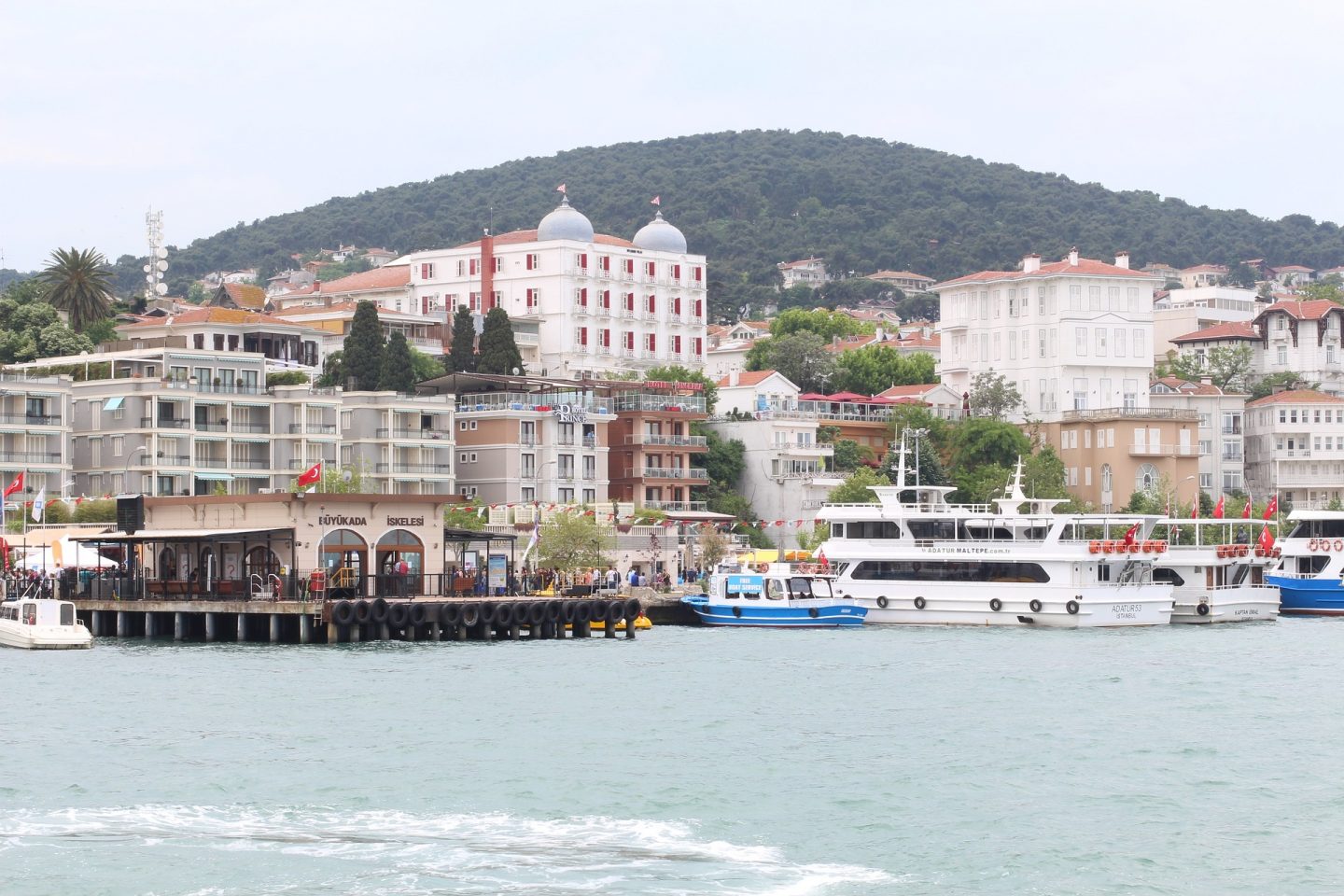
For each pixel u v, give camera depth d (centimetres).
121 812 6338
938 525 14025
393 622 11925
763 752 7562
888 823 6288
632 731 8062
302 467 18250
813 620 13838
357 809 6406
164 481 17438
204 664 10512
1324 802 6681
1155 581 14438
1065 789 6875
